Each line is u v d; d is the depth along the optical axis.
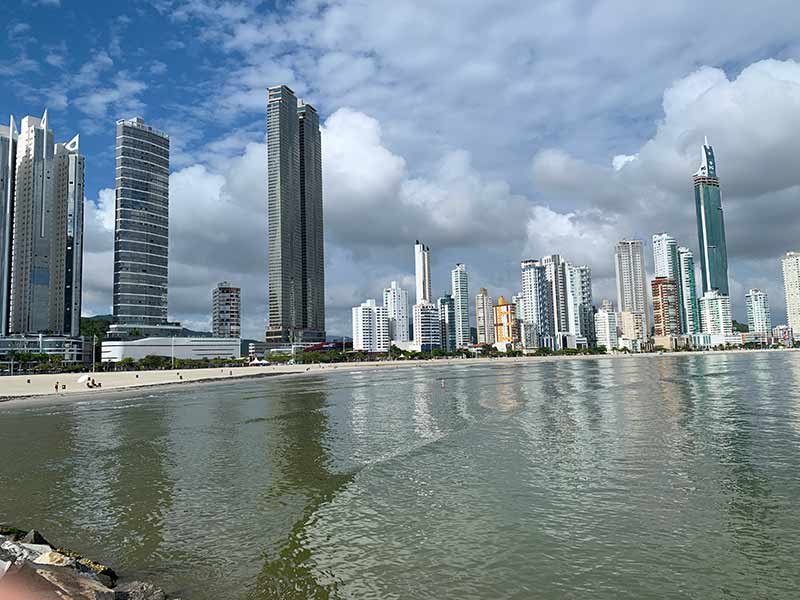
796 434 40.28
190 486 28.44
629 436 40.44
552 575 17.42
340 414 58.06
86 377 116.31
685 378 105.50
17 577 14.03
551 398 70.62
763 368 139.62
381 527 21.77
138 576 17.72
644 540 20.11
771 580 16.92
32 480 30.22
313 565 18.34
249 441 41.88
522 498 25.22
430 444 38.59
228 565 18.45
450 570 17.84
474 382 108.56
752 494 25.38
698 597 15.98
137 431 48.44
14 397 87.50
